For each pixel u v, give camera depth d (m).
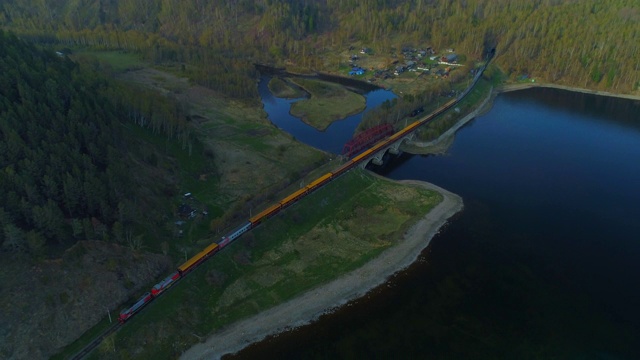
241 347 114.94
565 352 115.62
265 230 149.50
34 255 113.12
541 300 131.12
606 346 117.50
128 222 133.00
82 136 148.12
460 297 131.75
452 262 145.38
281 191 169.88
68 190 124.19
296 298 129.38
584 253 150.62
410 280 137.88
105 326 110.69
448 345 116.69
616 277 140.25
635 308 129.00
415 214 168.62
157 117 187.25
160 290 119.50
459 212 171.38
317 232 156.25
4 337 101.62
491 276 139.75
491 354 114.62
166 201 157.62
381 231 159.25
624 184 195.38
